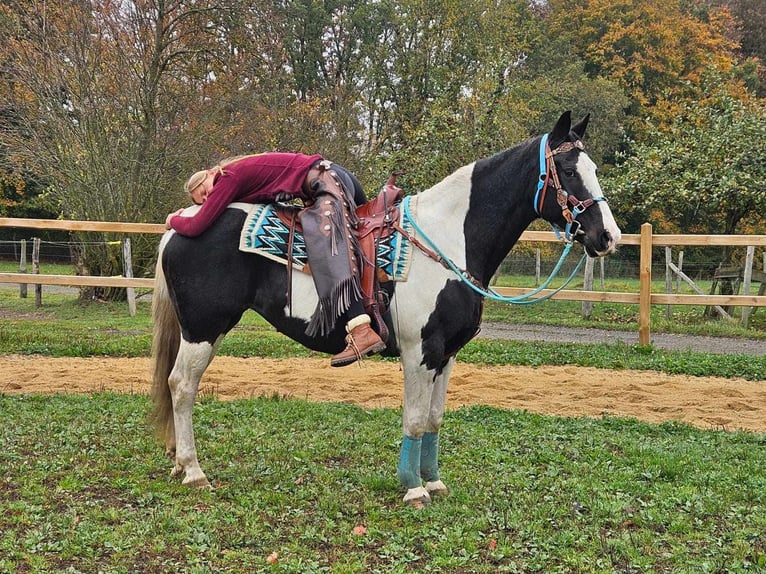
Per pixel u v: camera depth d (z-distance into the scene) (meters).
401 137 27.45
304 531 4.43
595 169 4.77
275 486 5.20
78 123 17.69
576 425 7.12
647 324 11.78
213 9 18.30
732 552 4.19
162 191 18.41
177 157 18.19
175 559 4.07
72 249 18.84
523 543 4.31
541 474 5.57
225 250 5.05
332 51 37.94
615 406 8.30
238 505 4.86
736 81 37.66
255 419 7.07
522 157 4.87
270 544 4.26
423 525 4.54
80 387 8.65
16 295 19.73
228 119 20.16
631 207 19.91
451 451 6.16
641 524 4.61
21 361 10.21
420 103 28.84
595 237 4.67
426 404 4.88
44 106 17.44
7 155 18.14
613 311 18.69
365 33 37.28
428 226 4.85
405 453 4.94
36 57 17.41
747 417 7.90
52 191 19.08
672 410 8.12
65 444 6.10
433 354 4.80
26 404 7.44
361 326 4.66
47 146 17.75
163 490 5.05
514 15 34.69
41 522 4.46
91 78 17.41
